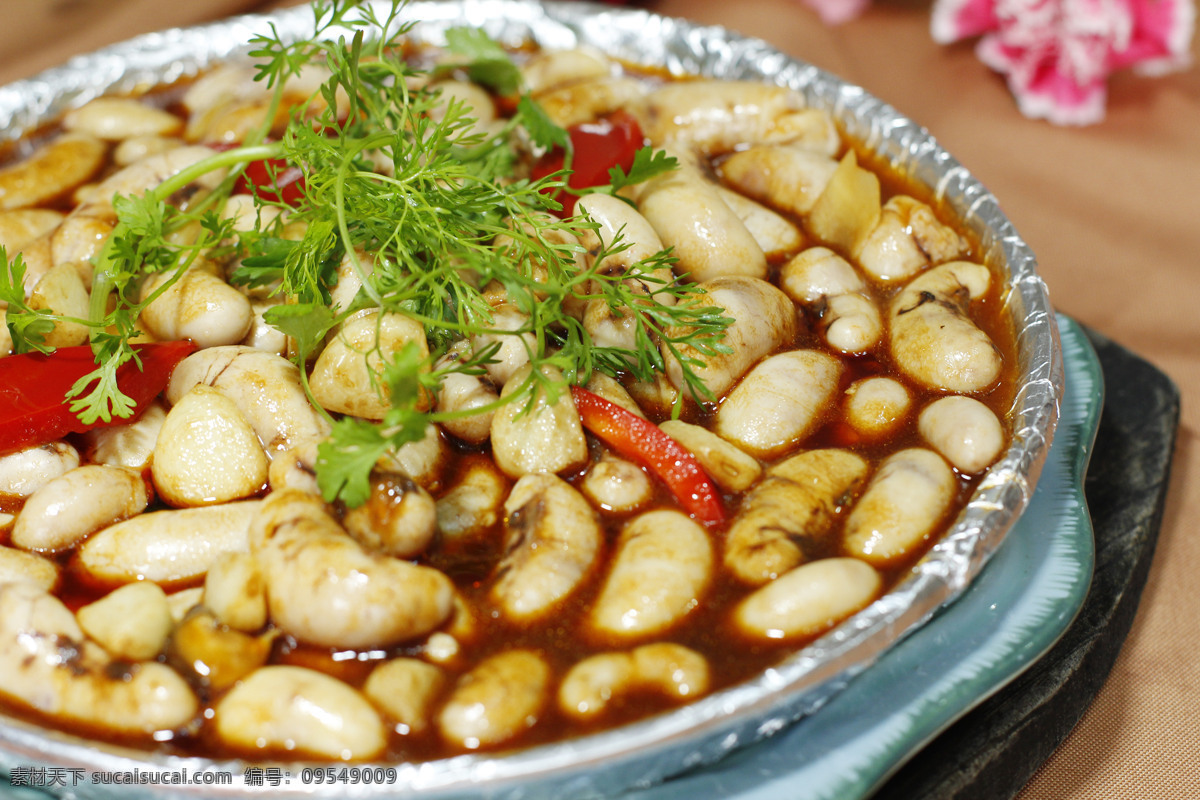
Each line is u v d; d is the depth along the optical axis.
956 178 0.49
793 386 0.43
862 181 0.47
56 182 0.51
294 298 0.43
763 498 0.41
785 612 0.39
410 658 0.39
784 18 0.65
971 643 0.41
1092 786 0.43
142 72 0.56
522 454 0.42
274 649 0.39
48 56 0.61
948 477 0.41
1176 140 0.59
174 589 0.40
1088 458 0.45
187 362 0.43
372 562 0.38
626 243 0.44
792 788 0.39
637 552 0.40
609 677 0.38
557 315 0.42
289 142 0.44
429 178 0.43
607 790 0.38
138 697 0.37
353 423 0.39
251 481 0.42
